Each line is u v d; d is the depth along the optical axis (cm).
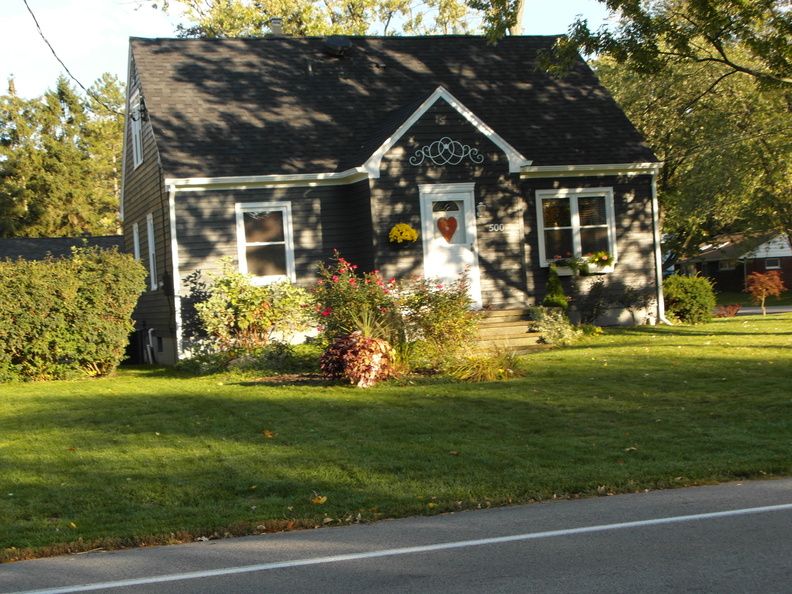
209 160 1950
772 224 3250
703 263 5941
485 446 923
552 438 953
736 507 667
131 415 1191
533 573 523
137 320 2458
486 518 672
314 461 884
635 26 1828
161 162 1919
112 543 636
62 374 1739
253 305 1817
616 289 2206
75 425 1126
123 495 777
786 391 1163
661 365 1456
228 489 786
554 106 2306
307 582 526
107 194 5316
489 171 2005
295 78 2227
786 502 677
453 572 533
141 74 2125
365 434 1005
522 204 2034
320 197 2014
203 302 1852
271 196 1978
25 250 3158
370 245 1939
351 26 4081
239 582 532
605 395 1198
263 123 2078
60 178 4516
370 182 1919
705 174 2939
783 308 3803
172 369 1880
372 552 586
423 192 1956
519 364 1492
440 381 1384
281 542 627
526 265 2131
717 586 488
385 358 1402
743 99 2880
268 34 3803
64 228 4588
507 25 1953
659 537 592
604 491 739
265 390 1379
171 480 824
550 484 762
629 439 934
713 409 1073
